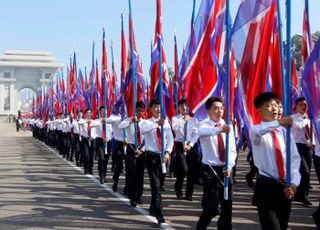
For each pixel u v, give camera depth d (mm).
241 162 20078
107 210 9258
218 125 6559
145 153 8586
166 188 12281
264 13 6512
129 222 8164
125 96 11031
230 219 6332
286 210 5098
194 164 10328
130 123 9797
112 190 11891
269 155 5113
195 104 8828
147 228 7719
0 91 104750
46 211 9164
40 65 104312
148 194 11258
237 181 13664
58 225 7957
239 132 8414
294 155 5207
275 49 6469
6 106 105562
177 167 10570
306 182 9875
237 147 8578
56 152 25828
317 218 7578
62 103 27188
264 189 5082
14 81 104688
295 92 10359
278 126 5012
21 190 11852
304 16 10109
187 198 10484
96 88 16359
